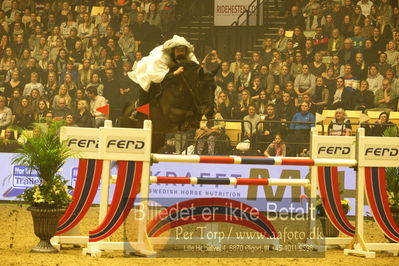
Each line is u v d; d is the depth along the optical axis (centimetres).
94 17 2527
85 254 903
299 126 2141
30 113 2356
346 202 1098
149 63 1111
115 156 912
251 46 2589
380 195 1012
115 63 2431
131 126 1173
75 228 1004
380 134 2081
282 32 2412
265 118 2158
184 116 1117
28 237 1101
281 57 2370
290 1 2552
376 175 1011
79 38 2494
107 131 910
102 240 915
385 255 1002
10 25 2533
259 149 2038
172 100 1104
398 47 2356
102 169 923
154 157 923
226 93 2295
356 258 940
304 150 1920
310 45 2380
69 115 2283
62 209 922
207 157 943
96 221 1402
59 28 2516
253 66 2361
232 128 2158
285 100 2234
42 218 910
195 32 2683
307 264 845
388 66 2316
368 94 2269
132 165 920
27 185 1808
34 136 957
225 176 1698
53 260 825
